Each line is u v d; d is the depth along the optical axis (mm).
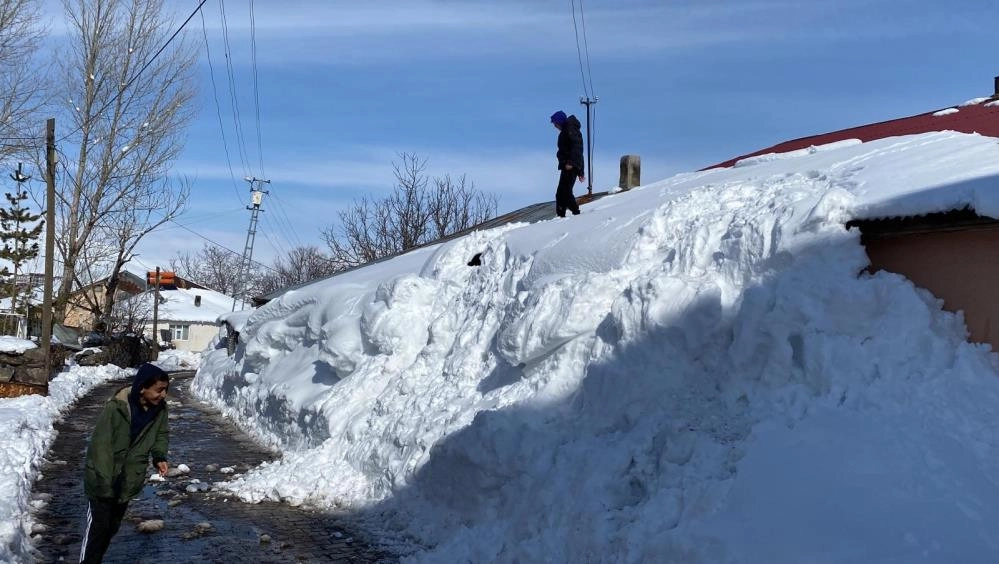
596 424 6484
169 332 50156
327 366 12109
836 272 5539
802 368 5488
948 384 4816
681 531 4586
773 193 6965
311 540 7199
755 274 6176
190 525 7621
